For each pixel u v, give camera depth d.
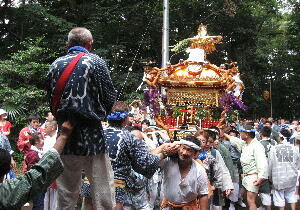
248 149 7.62
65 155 3.01
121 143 4.07
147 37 20.73
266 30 32.12
